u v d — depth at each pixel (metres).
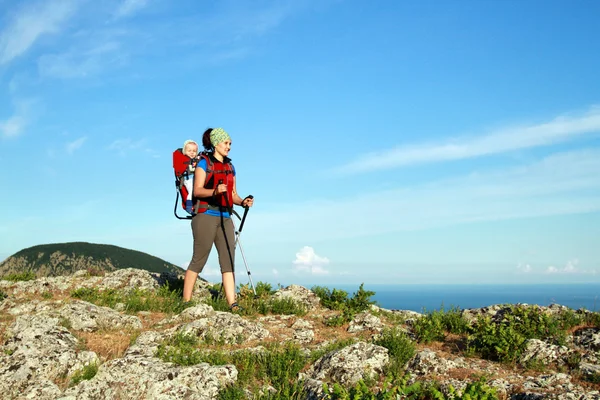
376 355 6.96
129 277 13.59
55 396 6.01
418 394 5.93
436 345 8.68
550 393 5.81
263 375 6.72
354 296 12.36
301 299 12.50
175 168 11.24
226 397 5.90
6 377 6.27
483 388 5.46
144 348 7.38
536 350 7.43
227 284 11.09
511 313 9.80
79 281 13.23
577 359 7.12
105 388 6.10
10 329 8.20
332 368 6.73
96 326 8.73
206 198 10.88
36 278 14.34
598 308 9.83
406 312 12.13
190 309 9.68
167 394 5.91
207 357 7.09
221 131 10.75
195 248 11.02
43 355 6.67
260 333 8.88
